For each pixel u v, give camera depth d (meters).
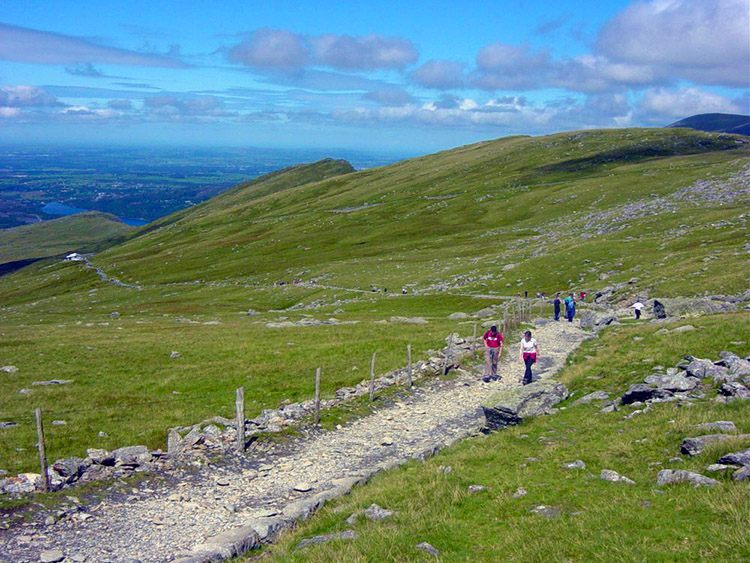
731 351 26.97
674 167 168.62
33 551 14.57
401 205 195.00
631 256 84.12
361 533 13.32
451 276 98.44
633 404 22.53
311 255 150.38
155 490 19.05
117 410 31.98
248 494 19.03
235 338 57.91
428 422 27.61
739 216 91.75
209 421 27.50
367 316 78.81
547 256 94.19
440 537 12.60
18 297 172.62
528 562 10.82
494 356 35.34
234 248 179.12
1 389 38.50
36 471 21.28
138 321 88.50
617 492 13.66
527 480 15.59
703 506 11.78
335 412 28.52
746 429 15.87
